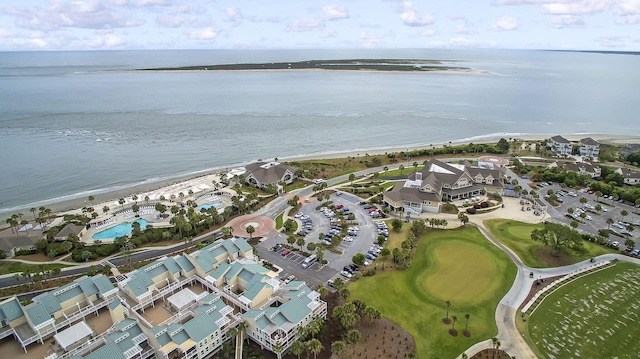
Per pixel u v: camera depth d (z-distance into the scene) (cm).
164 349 8056
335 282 10312
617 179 18462
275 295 10112
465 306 10138
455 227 14475
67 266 12262
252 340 9081
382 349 8725
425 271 11706
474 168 18112
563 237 12231
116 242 13038
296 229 14388
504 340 8981
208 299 9625
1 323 8781
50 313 9000
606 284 10981
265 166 19538
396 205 15850
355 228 14325
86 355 8169
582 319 9631
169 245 13538
